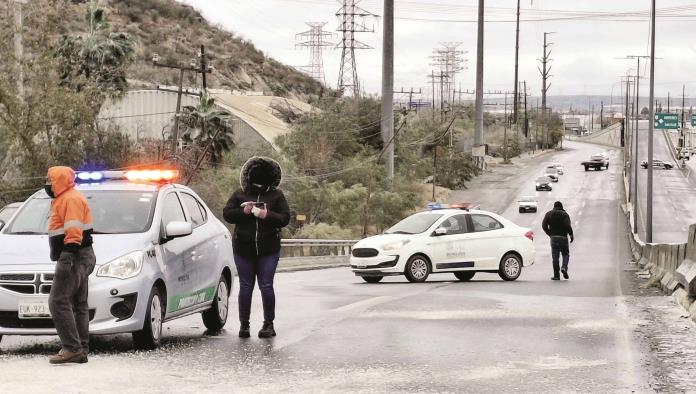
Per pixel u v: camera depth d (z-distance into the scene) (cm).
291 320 1470
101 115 7738
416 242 2575
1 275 1103
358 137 10694
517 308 1616
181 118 7394
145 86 8988
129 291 1123
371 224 8550
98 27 6994
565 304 1698
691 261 1827
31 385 876
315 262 4931
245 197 1257
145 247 1180
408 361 1050
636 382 927
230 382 916
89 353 1127
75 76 5519
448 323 1401
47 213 1248
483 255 2644
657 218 9875
